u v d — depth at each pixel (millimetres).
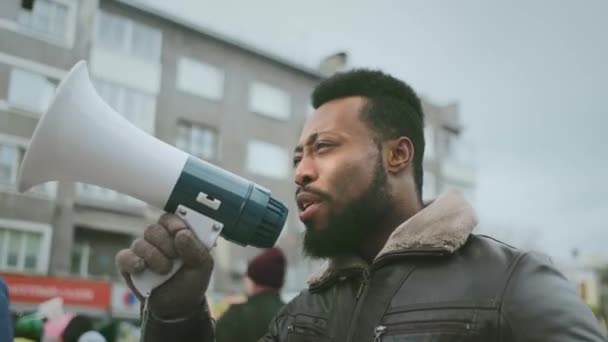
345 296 1480
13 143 14531
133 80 16656
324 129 1448
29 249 14469
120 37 16641
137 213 16141
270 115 19344
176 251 1409
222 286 16500
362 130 1438
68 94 1448
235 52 18875
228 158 18172
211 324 1519
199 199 1461
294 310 1605
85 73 1509
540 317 1148
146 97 16859
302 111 20047
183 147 17406
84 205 15391
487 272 1267
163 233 1419
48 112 1438
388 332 1289
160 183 1458
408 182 1468
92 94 1503
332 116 1459
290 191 19188
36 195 14727
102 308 14547
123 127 1496
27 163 1474
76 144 1457
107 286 14742
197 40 18141
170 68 17406
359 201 1401
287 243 18141
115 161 1465
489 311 1213
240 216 1474
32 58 15055
